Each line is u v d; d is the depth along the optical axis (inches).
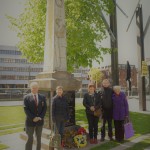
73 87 327.9
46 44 350.3
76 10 575.2
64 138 289.9
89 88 314.2
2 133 379.9
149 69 775.7
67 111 289.7
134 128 406.6
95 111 304.7
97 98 310.7
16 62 2637.8
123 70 2534.5
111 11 566.9
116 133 323.6
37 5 611.2
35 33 604.4
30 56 638.5
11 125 452.1
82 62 599.8
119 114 318.0
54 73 320.2
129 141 321.7
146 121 477.4
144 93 669.9
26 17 653.9
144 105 666.2
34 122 243.9
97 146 296.8
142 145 298.7
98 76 1750.7
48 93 316.2
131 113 605.6
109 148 286.7
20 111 671.1
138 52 687.7
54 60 330.6
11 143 316.8
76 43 567.2
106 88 324.5
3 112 649.0
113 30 561.0
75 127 318.0
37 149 248.7
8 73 2586.1
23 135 340.5
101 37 605.6
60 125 283.1
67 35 561.6
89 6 589.6
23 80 2674.7
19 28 661.3
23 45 643.5
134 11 685.9
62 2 348.8
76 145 290.0
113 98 320.8
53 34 334.3
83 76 2674.7
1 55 2561.5
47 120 318.7
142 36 683.4
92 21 601.0
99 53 588.4
